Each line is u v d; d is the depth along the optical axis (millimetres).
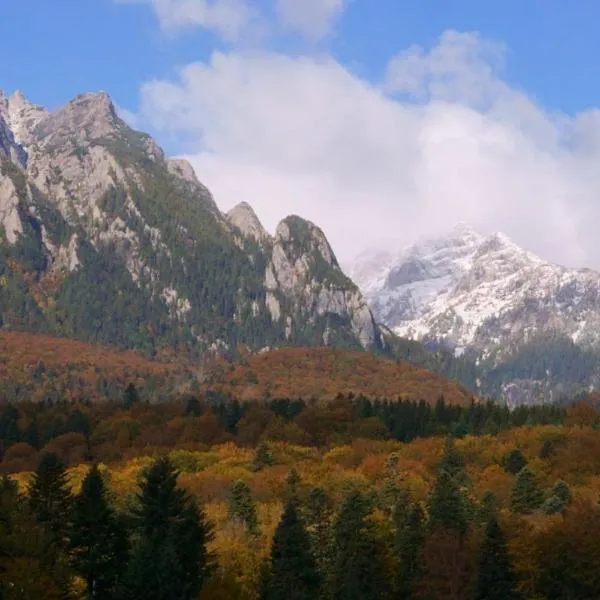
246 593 117500
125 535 111875
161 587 104500
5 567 99750
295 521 120250
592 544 131250
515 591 122875
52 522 113375
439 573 125500
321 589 124250
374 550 130375
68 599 102562
